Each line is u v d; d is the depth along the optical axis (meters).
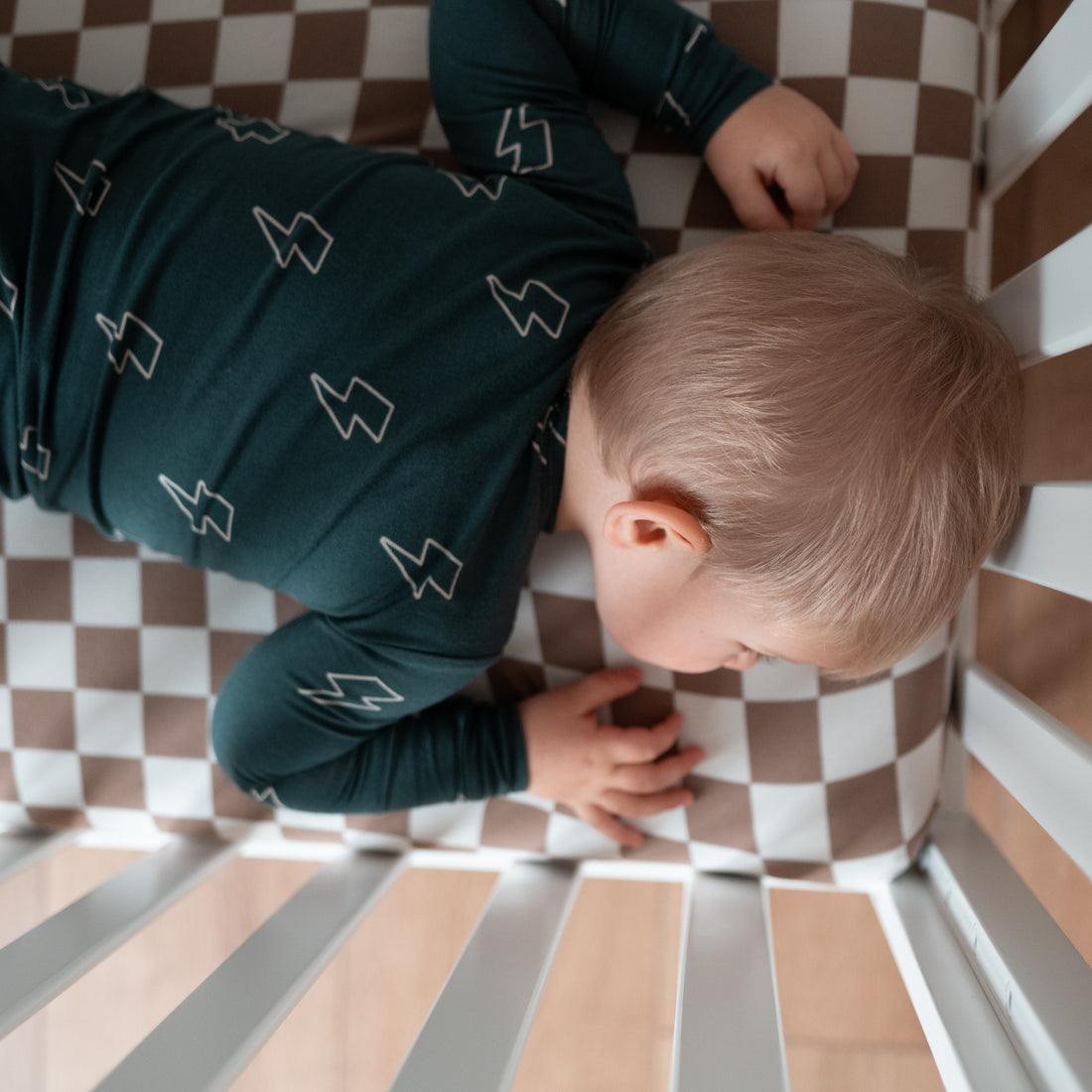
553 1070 1.04
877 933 0.98
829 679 0.69
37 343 0.59
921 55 0.67
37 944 0.54
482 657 0.61
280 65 0.73
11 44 0.75
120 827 0.78
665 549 0.51
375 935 1.05
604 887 1.02
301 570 0.59
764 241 0.52
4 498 0.76
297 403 0.55
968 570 0.49
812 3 0.67
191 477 0.58
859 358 0.47
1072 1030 0.47
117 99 0.62
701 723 0.71
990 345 0.49
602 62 0.64
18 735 0.77
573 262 0.59
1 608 0.76
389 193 0.58
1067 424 0.82
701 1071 0.48
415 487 0.55
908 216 0.67
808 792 0.71
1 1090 1.11
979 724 0.66
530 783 0.69
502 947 0.60
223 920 1.06
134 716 0.76
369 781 0.67
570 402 0.57
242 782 0.66
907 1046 0.98
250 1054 0.46
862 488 0.46
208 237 0.56
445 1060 0.48
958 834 0.70
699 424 0.48
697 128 0.65
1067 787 0.49
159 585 0.75
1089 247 0.44
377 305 0.55
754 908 0.68
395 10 0.71
